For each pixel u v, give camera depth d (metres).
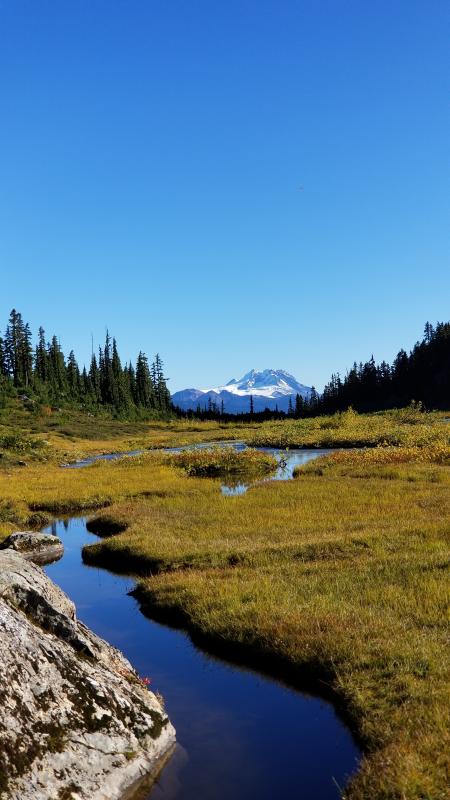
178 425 110.44
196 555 16.16
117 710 7.31
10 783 5.56
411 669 8.72
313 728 8.13
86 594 14.51
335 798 6.64
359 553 15.28
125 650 10.99
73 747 6.40
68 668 7.27
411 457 36.09
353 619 10.66
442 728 7.03
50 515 25.05
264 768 7.21
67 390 120.81
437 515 19.73
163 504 24.62
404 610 11.02
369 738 7.48
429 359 173.25
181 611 12.54
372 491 25.11
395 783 6.24
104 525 22.27
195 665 10.26
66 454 58.94
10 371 113.94
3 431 71.44
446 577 12.66
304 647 9.86
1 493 28.62
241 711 8.62
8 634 6.89
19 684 6.47
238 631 10.84
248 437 74.06
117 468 41.09
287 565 14.58
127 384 142.62
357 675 8.80
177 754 7.49
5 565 8.52
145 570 16.19
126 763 6.76
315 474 32.56
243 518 20.80
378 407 168.62
